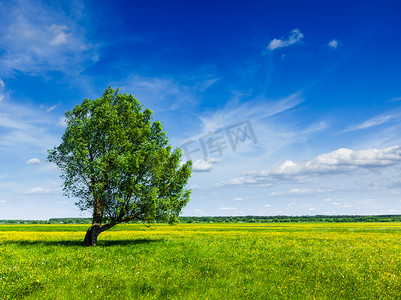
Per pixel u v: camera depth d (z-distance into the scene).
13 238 36.34
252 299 9.99
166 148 31.06
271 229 76.12
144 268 14.86
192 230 70.38
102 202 26.89
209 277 12.97
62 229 76.38
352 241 34.47
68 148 26.94
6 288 10.24
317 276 13.59
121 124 29.42
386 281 12.92
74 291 10.41
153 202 27.17
